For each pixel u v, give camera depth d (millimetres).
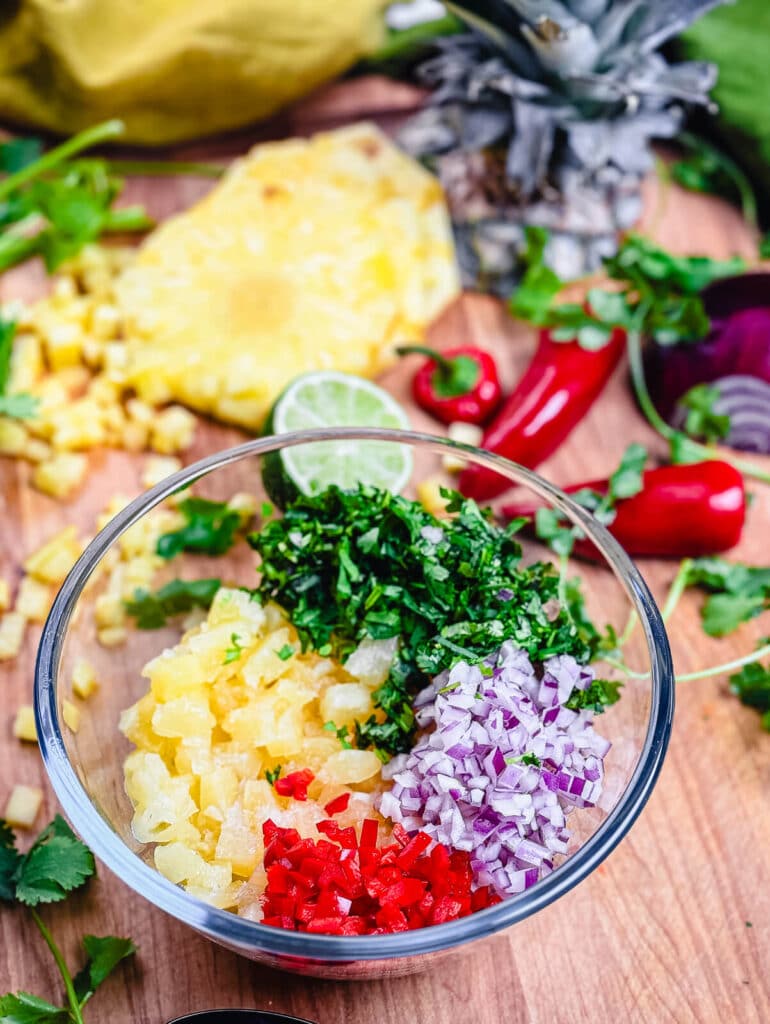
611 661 447
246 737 409
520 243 550
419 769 393
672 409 535
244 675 416
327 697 412
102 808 404
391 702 409
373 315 538
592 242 562
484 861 385
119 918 421
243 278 540
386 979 411
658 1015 407
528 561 472
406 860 384
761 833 438
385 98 629
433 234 560
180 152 620
